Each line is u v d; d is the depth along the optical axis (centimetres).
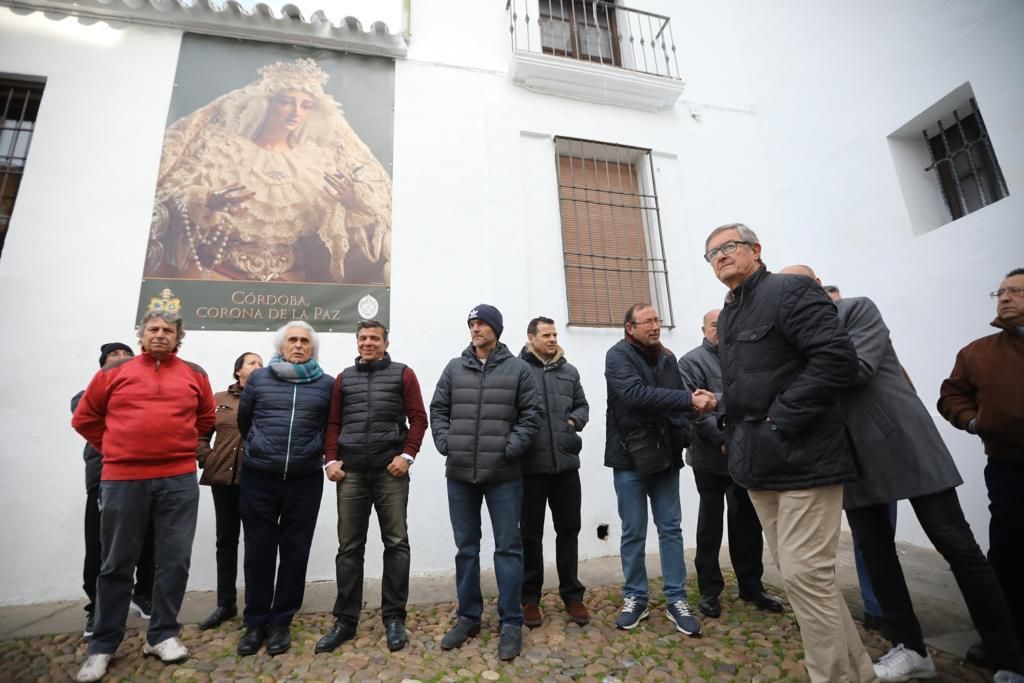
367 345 261
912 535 375
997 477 217
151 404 231
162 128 375
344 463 252
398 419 262
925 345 363
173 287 349
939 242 356
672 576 260
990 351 222
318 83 414
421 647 239
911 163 394
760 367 187
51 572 300
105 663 213
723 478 287
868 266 409
